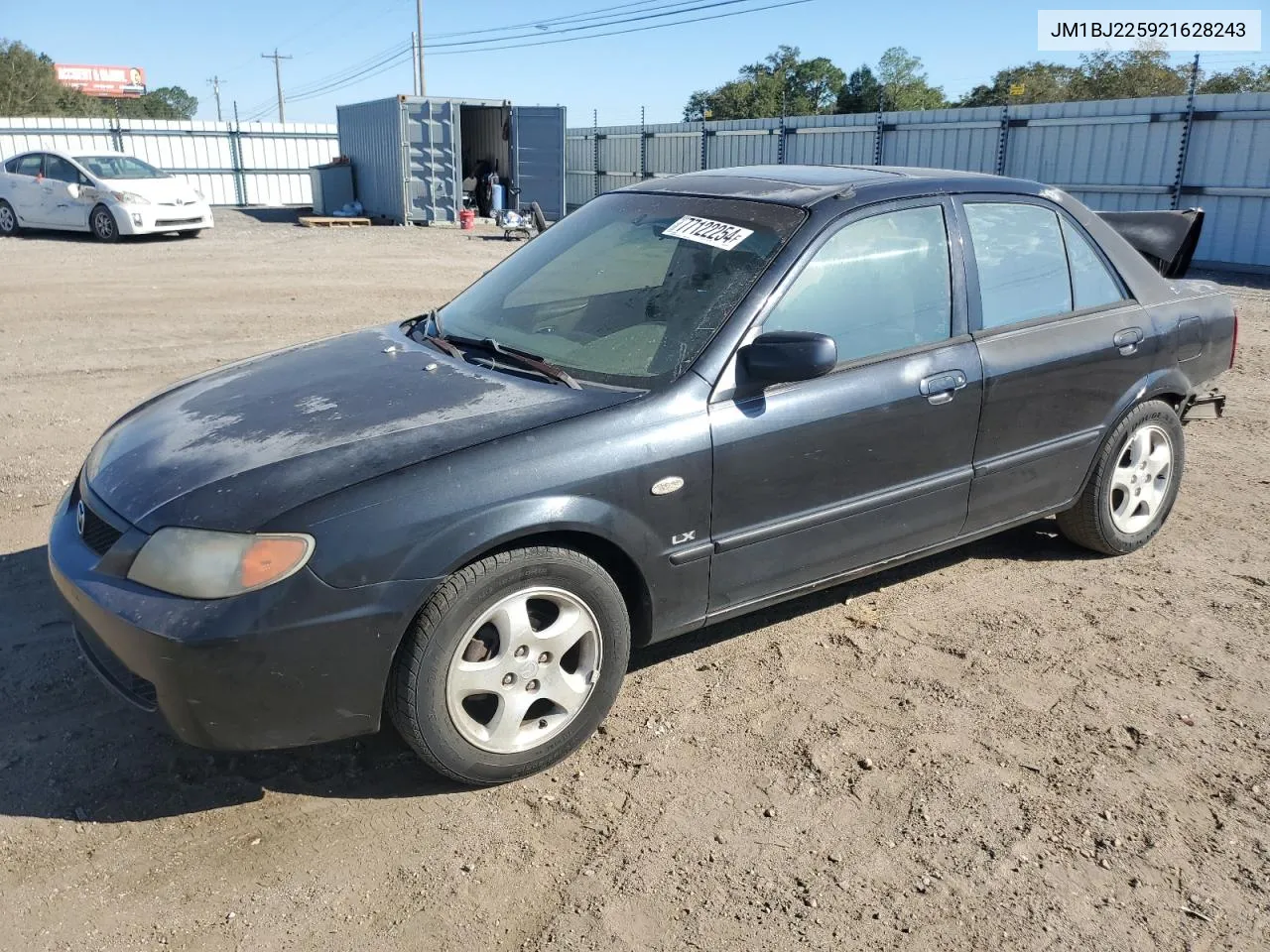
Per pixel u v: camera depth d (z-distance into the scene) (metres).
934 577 4.44
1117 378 4.27
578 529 2.88
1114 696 3.50
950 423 3.70
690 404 3.10
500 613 2.83
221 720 2.58
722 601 3.34
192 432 3.11
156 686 2.58
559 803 2.90
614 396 3.08
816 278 3.41
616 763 3.09
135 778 2.95
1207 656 3.77
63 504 3.28
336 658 2.61
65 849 2.66
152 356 8.34
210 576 2.55
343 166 24.50
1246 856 2.73
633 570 3.11
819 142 21.34
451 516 2.69
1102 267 4.35
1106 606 4.17
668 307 3.40
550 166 23.72
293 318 10.16
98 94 86.06
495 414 2.98
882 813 2.88
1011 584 4.38
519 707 2.93
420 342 3.75
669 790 2.96
